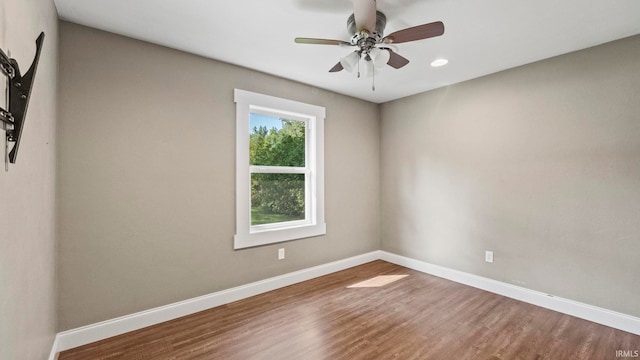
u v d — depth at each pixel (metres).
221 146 2.67
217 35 2.19
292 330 2.21
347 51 2.46
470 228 3.15
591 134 2.35
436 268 3.45
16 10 1.07
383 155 4.09
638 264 2.15
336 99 3.63
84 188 2.02
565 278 2.49
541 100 2.62
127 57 2.19
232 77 2.74
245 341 2.06
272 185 3.16
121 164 2.16
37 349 1.40
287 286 3.11
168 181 2.38
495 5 1.81
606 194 2.28
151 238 2.29
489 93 2.98
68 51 1.96
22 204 1.15
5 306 0.98
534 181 2.67
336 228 3.64
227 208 2.71
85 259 2.02
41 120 1.45
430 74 2.98
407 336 2.13
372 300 2.75
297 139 3.38
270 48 2.41
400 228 3.88
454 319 2.38
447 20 1.98
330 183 3.58
